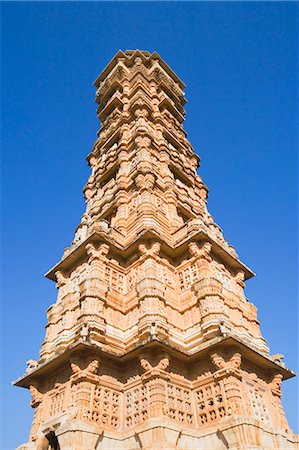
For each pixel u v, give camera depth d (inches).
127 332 751.1
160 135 1294.3
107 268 835.4
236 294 884.6
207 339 694.5
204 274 793.6
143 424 579.5
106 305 767.7
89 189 1316.4
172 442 560.7
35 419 695.7
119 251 876.6
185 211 1066.7
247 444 540.1
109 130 1421.0
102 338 700.0
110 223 1047.6
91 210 1155.9
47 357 792.9
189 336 734.5
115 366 693.3
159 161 1188.5
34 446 650.2
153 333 652.1
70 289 886.4
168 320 740.0
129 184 1082.7
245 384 658.2
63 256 967.6
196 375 677.9
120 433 621.6
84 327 685.3
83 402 607.2
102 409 626.8
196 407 645.9
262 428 604.1
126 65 1733.5
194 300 779.4
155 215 932.6
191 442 593.6
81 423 575.2
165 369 644.7
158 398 599.2
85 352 657.0
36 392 730.8
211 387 645.3
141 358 649.6
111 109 1550.2
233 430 558.9
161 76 1647.4
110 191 1160.2
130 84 1579.7
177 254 884.0
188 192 1211.9
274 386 732.7
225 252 894.4
